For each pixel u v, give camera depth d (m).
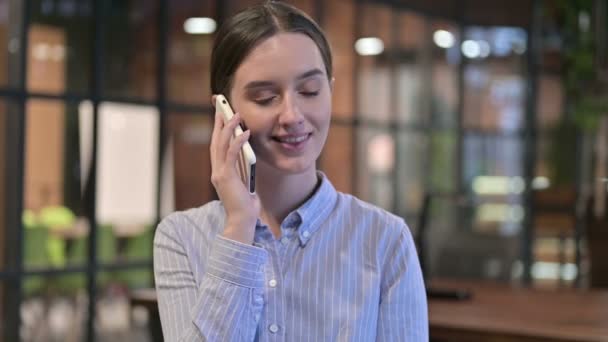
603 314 2.87
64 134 4.31
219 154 1.29
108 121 4.50
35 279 4.17
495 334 2.60
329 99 1.30
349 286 1.31
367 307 1.30
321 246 1.32
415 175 7.36
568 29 8.28
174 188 4.83
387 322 1.31
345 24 6.43
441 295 3.23
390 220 1.36
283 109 1.26
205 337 1.23
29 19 4.16
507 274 4.68
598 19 5.37
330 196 1.35
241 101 1.29
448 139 7.84
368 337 1.30
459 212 7.83
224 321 1.24
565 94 8.64
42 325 4.19
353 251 1.33
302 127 1.27
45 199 4.22
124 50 4.58
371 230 1.34
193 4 4.96
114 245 4.52
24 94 4.13
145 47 4.69
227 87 1.32
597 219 4.04
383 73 6.91
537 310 2.95
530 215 8.14
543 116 8.73
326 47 1.31
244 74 1.28
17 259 4.10
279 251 1.31
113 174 4.52
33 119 4.18
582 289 3.51
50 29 4.25
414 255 1.35
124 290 4.55
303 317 1.29
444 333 2.68
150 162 4.71
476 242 4.66
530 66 8.64
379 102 6.87
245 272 1.25
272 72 1.26
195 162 4.96
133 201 4.62
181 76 4.89
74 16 4.36
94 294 4.40
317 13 6.07
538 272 7.50
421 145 7.46
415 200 7.37
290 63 1.26
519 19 8.53
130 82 4.61
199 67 5.00
